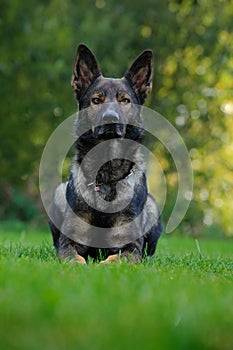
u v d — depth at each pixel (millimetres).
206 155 24891
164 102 24938
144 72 9547
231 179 25031
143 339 3885
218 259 9648
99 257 9117
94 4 24734
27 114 23656
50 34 22609
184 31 24688
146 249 9617
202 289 5723
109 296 5102
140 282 5953
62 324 4188
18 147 23750
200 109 24953
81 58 9461
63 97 23562
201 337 4004
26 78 23281
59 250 8992
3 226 20984
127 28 24188
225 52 24438
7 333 4023
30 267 6668
